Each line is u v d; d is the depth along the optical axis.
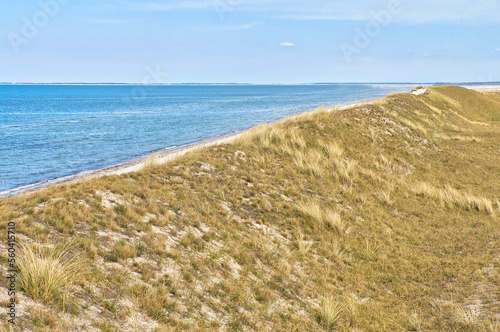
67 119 67.94
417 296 9.59
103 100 154.38
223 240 10.22
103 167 26.25
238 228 11.25
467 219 15.51
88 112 86.69
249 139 19.56
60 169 26.09
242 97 177.75
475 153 28.41
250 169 16.12
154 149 33.94
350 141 23.14
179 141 39.06
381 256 11.80
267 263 9.94
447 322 8.10
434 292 9.68
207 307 7.20
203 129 49.97
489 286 9.48
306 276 9.90
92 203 9.39
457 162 24.95
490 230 14.09
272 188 15.01
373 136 24.84
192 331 6.29
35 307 5.44
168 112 84.62
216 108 96.94
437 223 14.97
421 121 36.25
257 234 11.27
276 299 8.39
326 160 19.14
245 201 13.30
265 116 68.50
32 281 5.75
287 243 11.48
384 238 13.21
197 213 11.08
